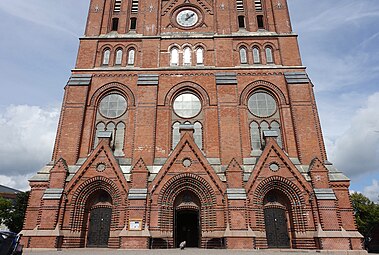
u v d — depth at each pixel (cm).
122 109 3188
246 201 2555
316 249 2447
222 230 2531
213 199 2622
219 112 3030
